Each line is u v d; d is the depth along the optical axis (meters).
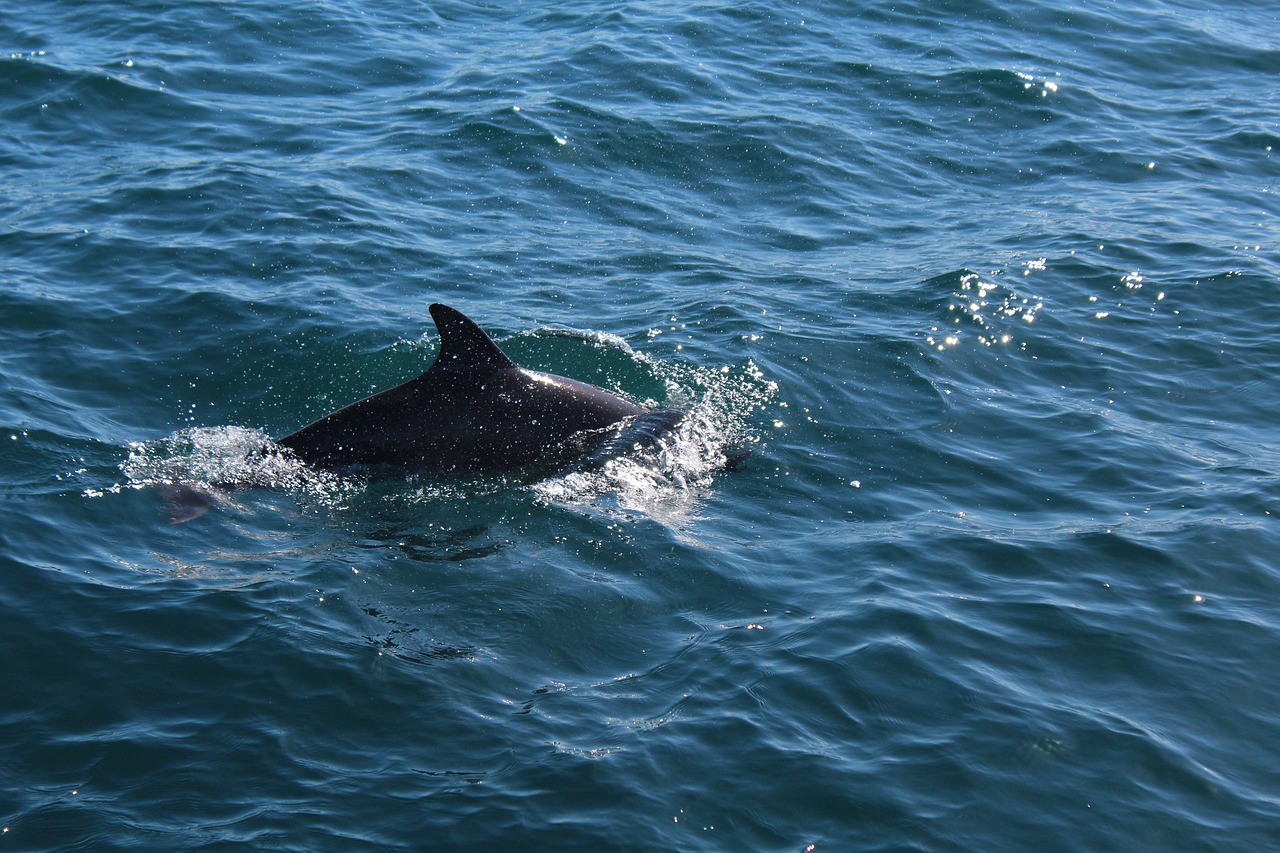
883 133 18.31
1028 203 16.34
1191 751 7.11
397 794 6.54
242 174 15.74
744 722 7.14
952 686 7.53
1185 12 23.67
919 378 11.76
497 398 10.02
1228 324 13.08
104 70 18.44
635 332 12.42
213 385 11.28
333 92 18.94
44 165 15.98
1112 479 10.16
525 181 16.31
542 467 9.87
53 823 6.28
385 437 9.88
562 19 22.25
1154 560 8.95
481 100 18.53
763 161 17.20
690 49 20.75
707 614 8.22
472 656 7.66
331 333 12.15
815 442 10.62
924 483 10.07
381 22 21.62
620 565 8.72
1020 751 7.02
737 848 6.30
